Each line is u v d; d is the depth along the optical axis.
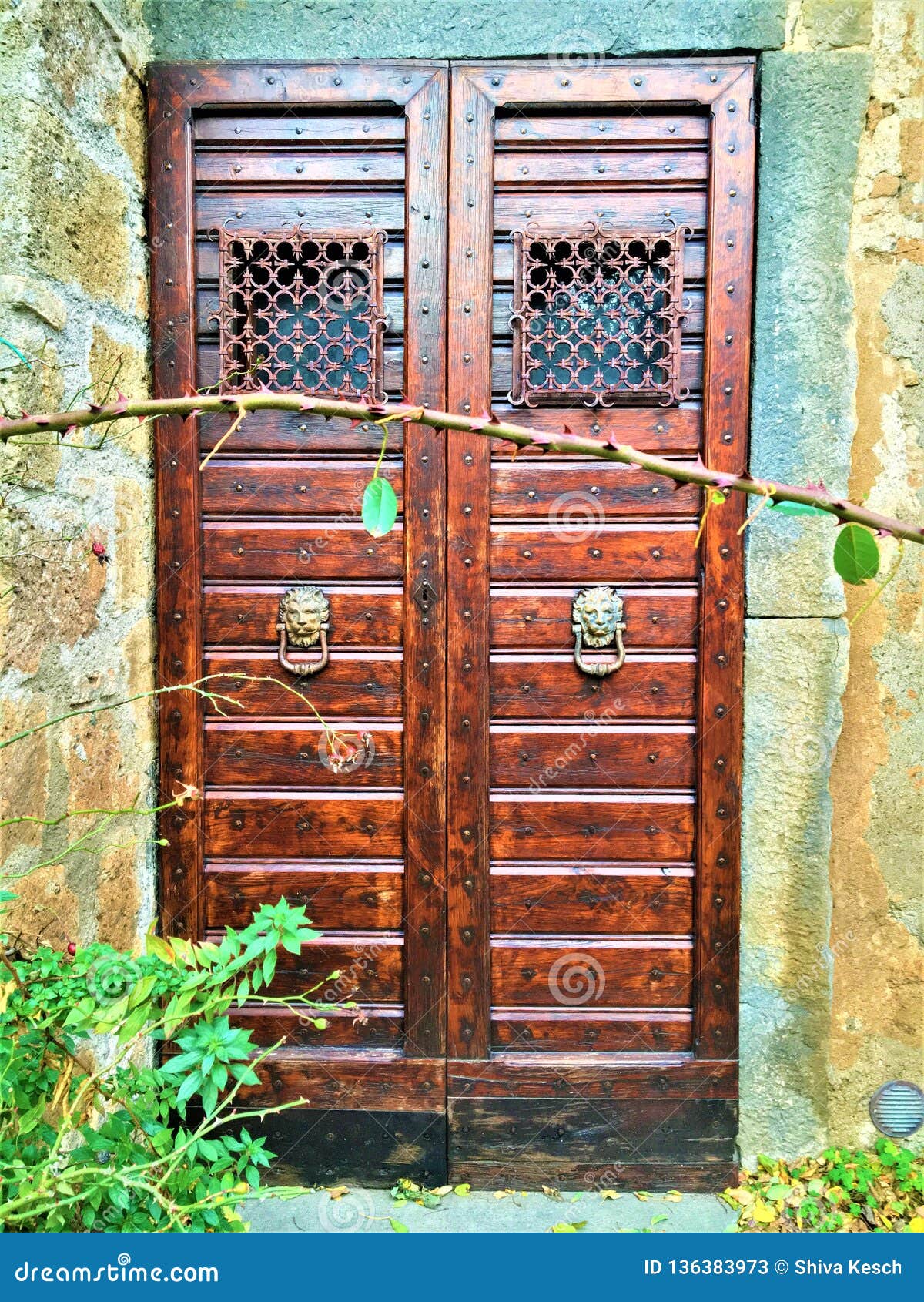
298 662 1.96
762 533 1.90
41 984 1.16
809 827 1.92
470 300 1.90
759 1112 1.97
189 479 1.94
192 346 1.92
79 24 1.60
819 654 1.89
